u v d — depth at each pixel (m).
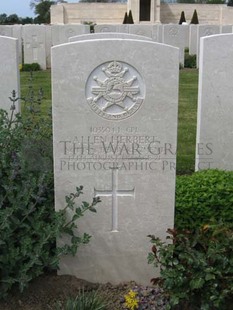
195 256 1.36
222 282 1.33
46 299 1.48
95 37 2.78
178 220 1.87
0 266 1.43
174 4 16.33
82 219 1.58
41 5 23.98
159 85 1.48
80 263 1.61
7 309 1.44
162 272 1.36
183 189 1.91
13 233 1.53
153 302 1.49
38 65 7.34
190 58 7.69
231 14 16.30
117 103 1.49
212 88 2.28
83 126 1.51
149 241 1.60
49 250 1.58
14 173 1.54
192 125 3.61
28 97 2.31
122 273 1.63
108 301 1.49
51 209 1.62
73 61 1.46
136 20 15.95
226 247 1.38
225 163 2.38
